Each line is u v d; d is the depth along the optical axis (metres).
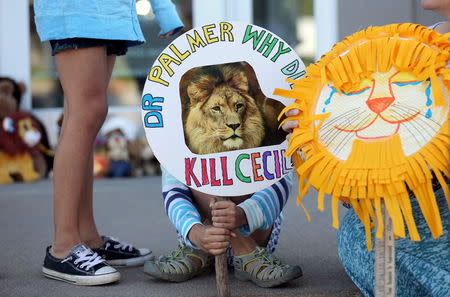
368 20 8.06
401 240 3.05
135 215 5.82
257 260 3.65
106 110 3.88
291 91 2.79
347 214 3.61
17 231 5.27
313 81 2.78
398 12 7.96
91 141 3.87
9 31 8.41
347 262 3.46
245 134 3.27
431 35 2.66
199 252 3.79
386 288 2.57
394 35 2.68
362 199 2.59
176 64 3.26
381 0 8.00
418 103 2.58
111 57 4.07
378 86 2.65
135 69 8.55
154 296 3.54
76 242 3.89
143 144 8.11
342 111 2.67
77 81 3.77
